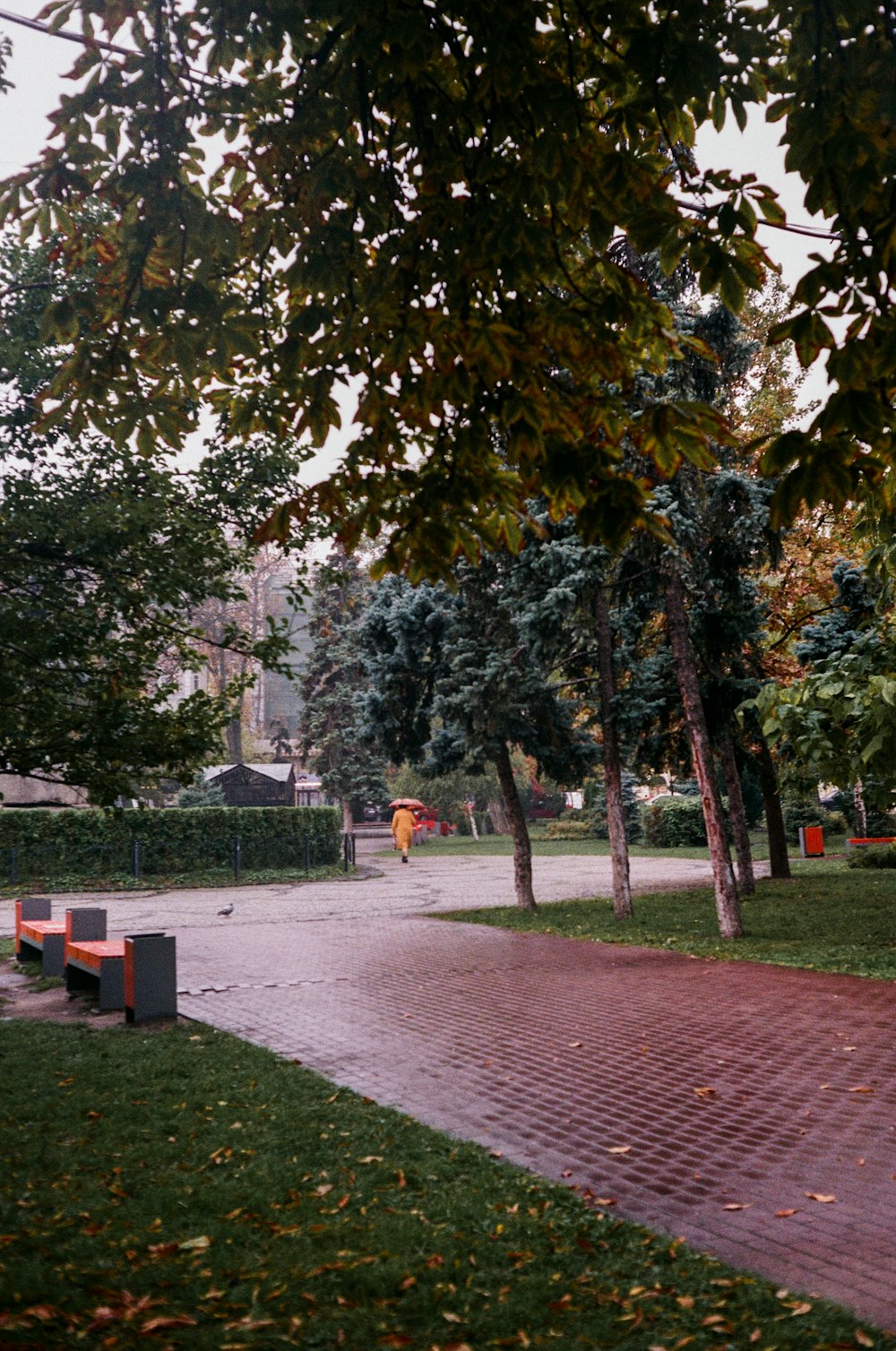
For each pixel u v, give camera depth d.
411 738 21.69
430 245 4.62
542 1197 5.61
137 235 4.62
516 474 4.83
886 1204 5.50
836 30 3.81
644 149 4.48
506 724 19.73
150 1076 8.28
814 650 19.02
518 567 17.42
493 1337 3.98
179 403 5.21
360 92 4.47
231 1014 11.05
